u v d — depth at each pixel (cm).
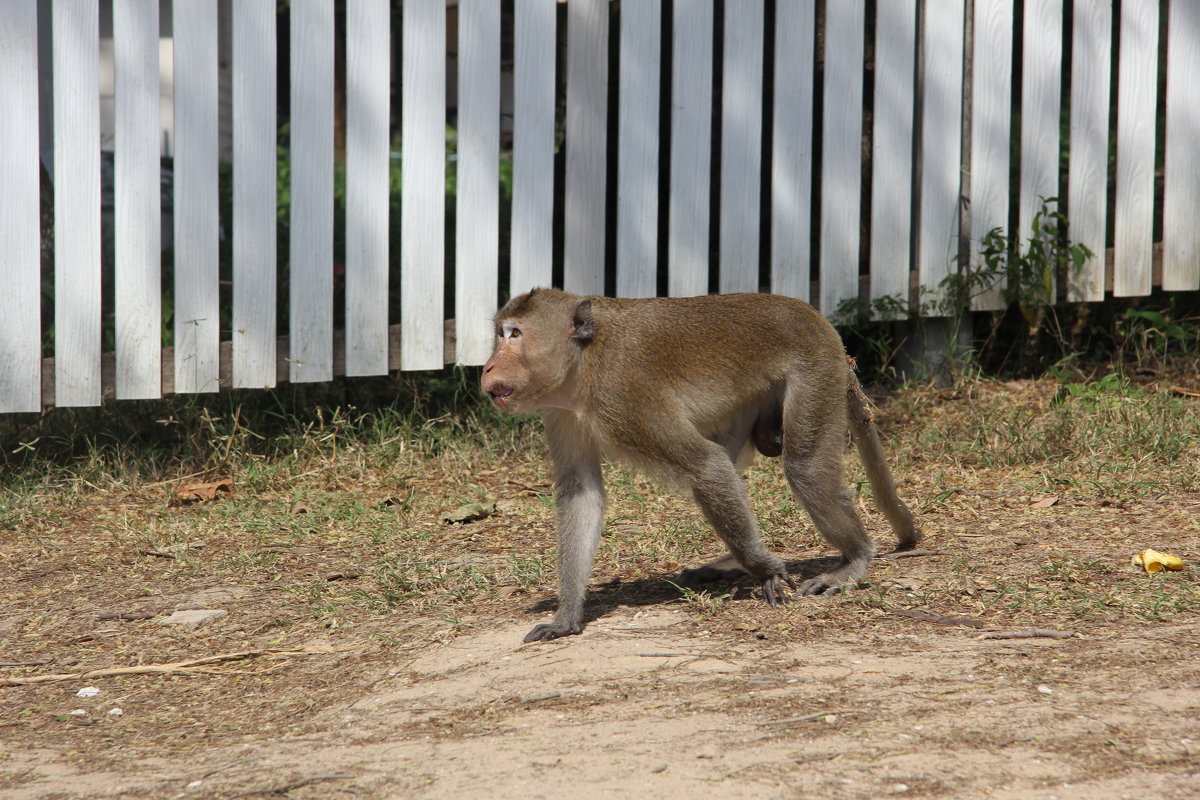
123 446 934
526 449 927
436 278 906
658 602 582
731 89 928
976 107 965
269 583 654
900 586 574
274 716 468
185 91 856
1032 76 968
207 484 854
